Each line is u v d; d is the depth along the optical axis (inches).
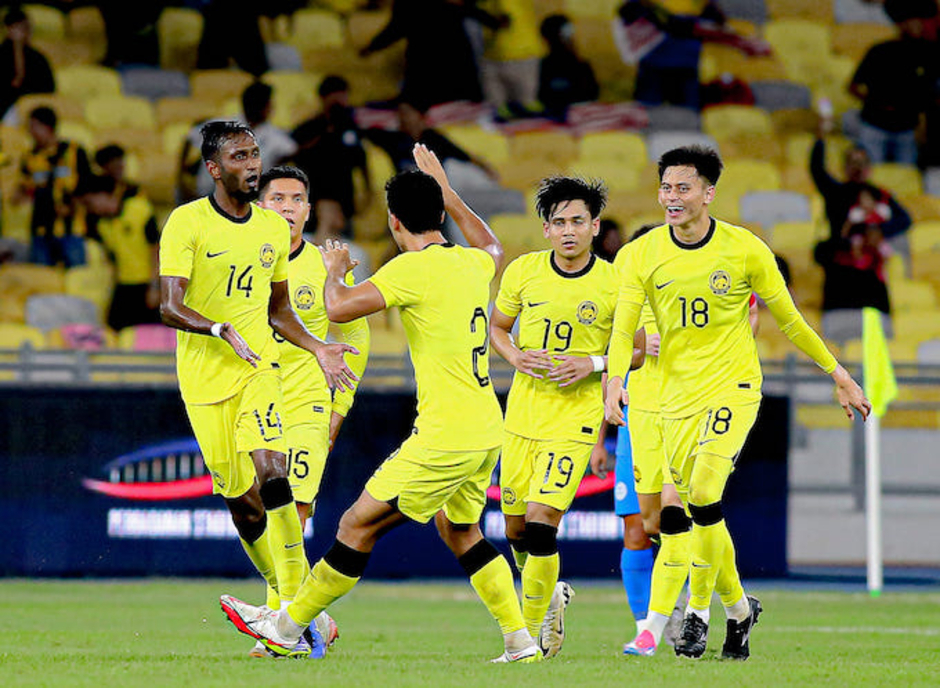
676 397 987.3
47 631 1240.2
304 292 1118.4
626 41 3112.7
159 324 2463.1
